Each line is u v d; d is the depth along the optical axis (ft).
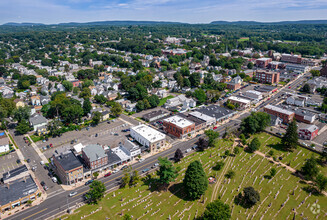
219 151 533.14
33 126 620.08
